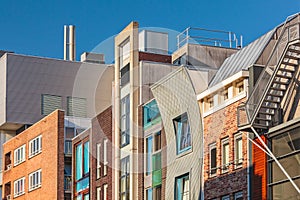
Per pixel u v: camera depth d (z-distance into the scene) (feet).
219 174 140.87
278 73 125.39
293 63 122.01
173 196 98.89
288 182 120.57
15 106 275.80
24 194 250.98
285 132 121.80
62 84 281.33
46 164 234.58
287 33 124.36
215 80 141.08
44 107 278.46
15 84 277.03
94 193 191.52
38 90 278.26
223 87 136.15
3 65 279.69
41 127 240.53
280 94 124.36
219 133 141.08
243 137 133.49
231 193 136.56
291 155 120.06
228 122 137.90
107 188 181.37
